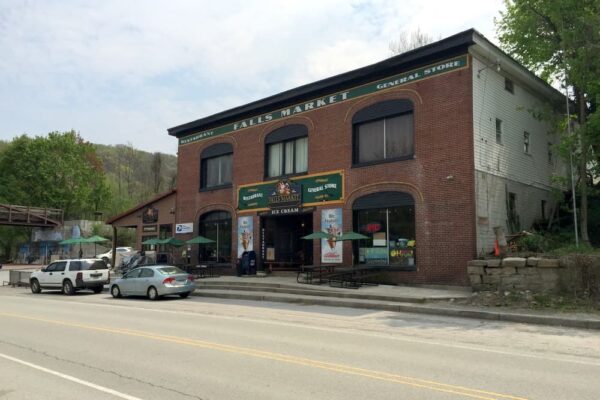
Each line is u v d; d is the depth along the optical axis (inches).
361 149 877.8
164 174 3836.1
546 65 844.6
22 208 2030.0
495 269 645.9
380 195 832.3
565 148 733.9
